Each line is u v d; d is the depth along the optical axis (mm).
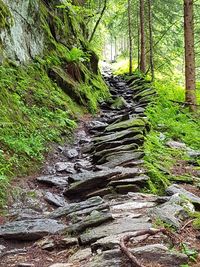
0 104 3449
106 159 3260
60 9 6719
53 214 2344
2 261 1807
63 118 4262
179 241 1740
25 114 3729
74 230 2023
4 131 3193
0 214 2344
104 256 1604
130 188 2646
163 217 2023
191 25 5801
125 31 13898
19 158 3041
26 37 4980
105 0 9047
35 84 4547
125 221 1980
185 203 2312
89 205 2385
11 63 4340
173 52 11406
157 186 2848
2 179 2549
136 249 1618
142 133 3893
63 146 3807
